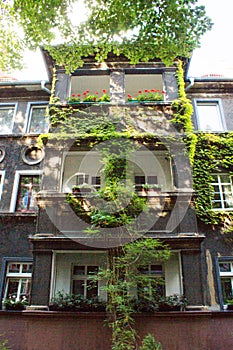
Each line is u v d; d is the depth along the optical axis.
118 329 8.42
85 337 9.25
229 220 11.78
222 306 10.62
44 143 11.74
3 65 10.52
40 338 9.27
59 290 11.09
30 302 9.66
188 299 9.60
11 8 9.44
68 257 11.65
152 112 12.24
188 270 9.91
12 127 14.26
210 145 12.97
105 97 12.79
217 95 14.74
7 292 11.20
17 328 9.97
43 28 9.34
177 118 12.06
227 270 11.30
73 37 9.66
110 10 9.02
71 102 12.60
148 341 8.25
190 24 9.00
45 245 10.28
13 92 14.99
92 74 13.50
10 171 13.12
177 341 9.08
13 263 11.58
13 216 12.03
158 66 13.41
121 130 11.90
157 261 10.55
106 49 9.97
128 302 8.98
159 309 9.48
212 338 9.74
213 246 11.45
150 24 9.07
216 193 12.43
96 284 11.35
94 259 11.69
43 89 14.63
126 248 9.45
